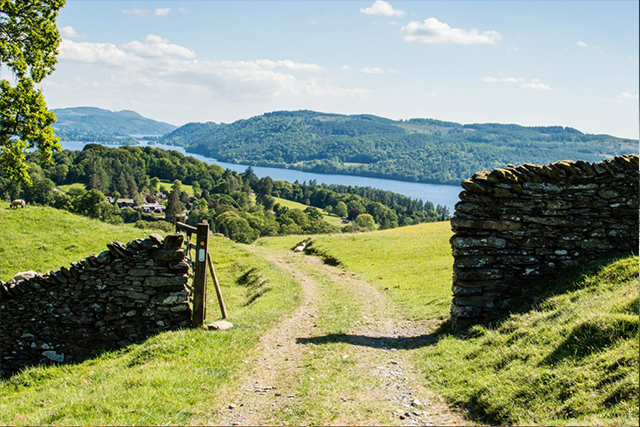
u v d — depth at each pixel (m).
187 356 13.20
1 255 31.33
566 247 15.50
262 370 12.38
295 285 25.94
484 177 15.54
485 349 12.09
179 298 16.42
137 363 13.34
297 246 47.06
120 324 16.19
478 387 9.84
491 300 15.47
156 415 9.35
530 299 14.77
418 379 11.41
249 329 16.16
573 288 13.84
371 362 12.80
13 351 15.80
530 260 15.48
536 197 15.52
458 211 15.70
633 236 15.39
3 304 15.94
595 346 9.57
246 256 38.34
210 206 174.38
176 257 16.36
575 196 15.52
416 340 15.23
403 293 23.45
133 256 16.27
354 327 16.94
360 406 9.75
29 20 29.97
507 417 8.53
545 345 10.73
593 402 7.93
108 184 188.25
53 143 31.58
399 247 39.97
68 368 14.94
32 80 30.58
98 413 9.59
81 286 16.14
